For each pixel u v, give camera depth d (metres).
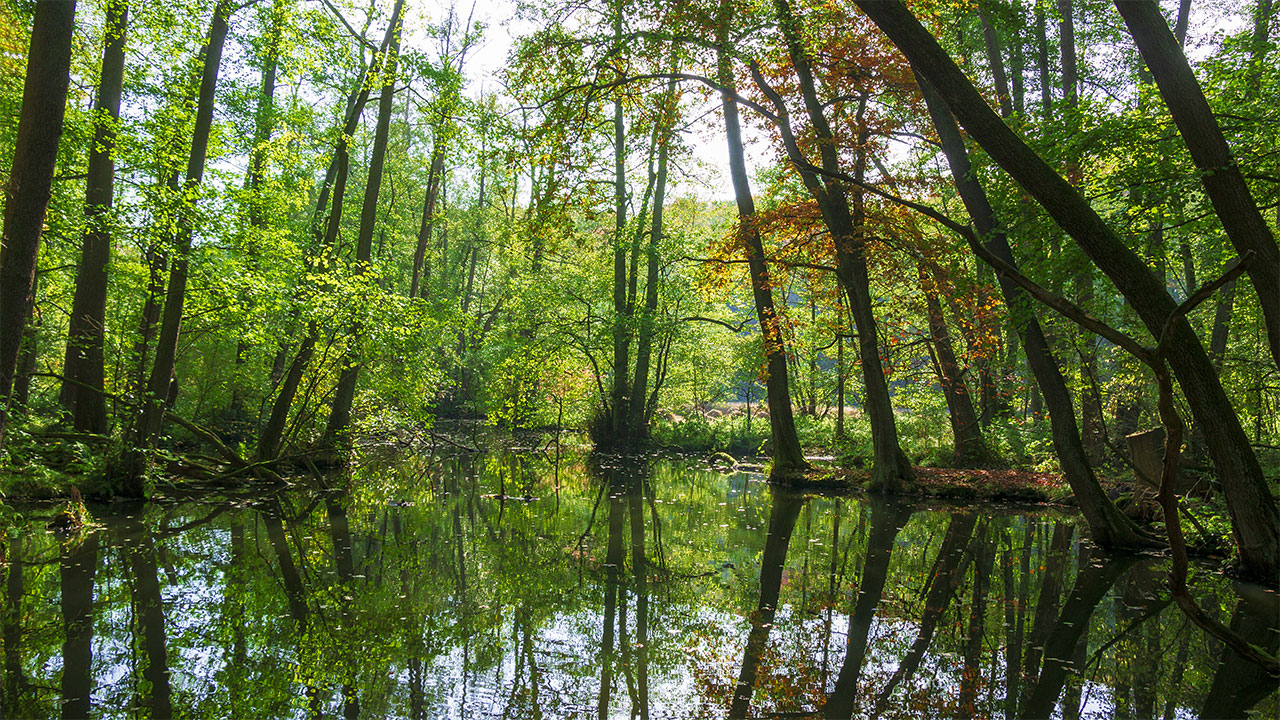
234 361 17.59
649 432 26.55
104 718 4.02
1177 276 16.09
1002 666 5.27
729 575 8.06
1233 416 7.46
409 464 19.08
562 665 5.20
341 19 15.00
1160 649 5.63
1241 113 8.45
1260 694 4.72
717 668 5.20
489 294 36.44
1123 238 9.40
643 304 24.66
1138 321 12.09
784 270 16.55
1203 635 5.98
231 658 5.04
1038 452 17.61
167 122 12.48
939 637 5.95
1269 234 6.99
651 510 12.66
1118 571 8.38
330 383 17.55
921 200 14.71
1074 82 15.51
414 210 31.12
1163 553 9.37
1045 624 6.32
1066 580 7.93
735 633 6.04
